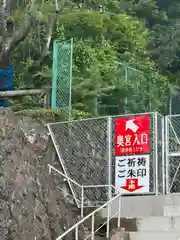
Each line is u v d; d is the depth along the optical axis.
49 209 10.54
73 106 14.28
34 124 12.47
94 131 12.21
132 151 11.69
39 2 16.59
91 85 14.78
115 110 15.35
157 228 10.48
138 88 16.09
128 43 18.66
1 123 11.19
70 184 12.03
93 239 10.03
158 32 26.16
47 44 16.34
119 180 11.70
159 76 17.88
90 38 17.44
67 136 12.45
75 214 11.48
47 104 14.13
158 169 11.50
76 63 14.98
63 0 16.81
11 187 10.01
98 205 11.70
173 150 11.77
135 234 10.09
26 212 9.93
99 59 15.93
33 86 15.96
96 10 19.66
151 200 11.24
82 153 12.24
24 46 17.19
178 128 12.05
